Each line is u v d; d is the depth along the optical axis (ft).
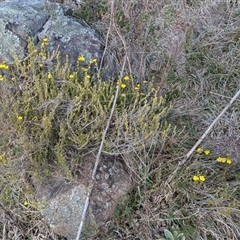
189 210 2.31
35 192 2.29
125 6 2.96
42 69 2.52
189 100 2.71
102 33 2.93
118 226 2.29
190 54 2.90
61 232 2.26
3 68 2.43
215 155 2.43
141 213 2.31
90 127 2.37
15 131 2.27
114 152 2.32
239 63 2.92
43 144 2.28
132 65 2.77
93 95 2.31
